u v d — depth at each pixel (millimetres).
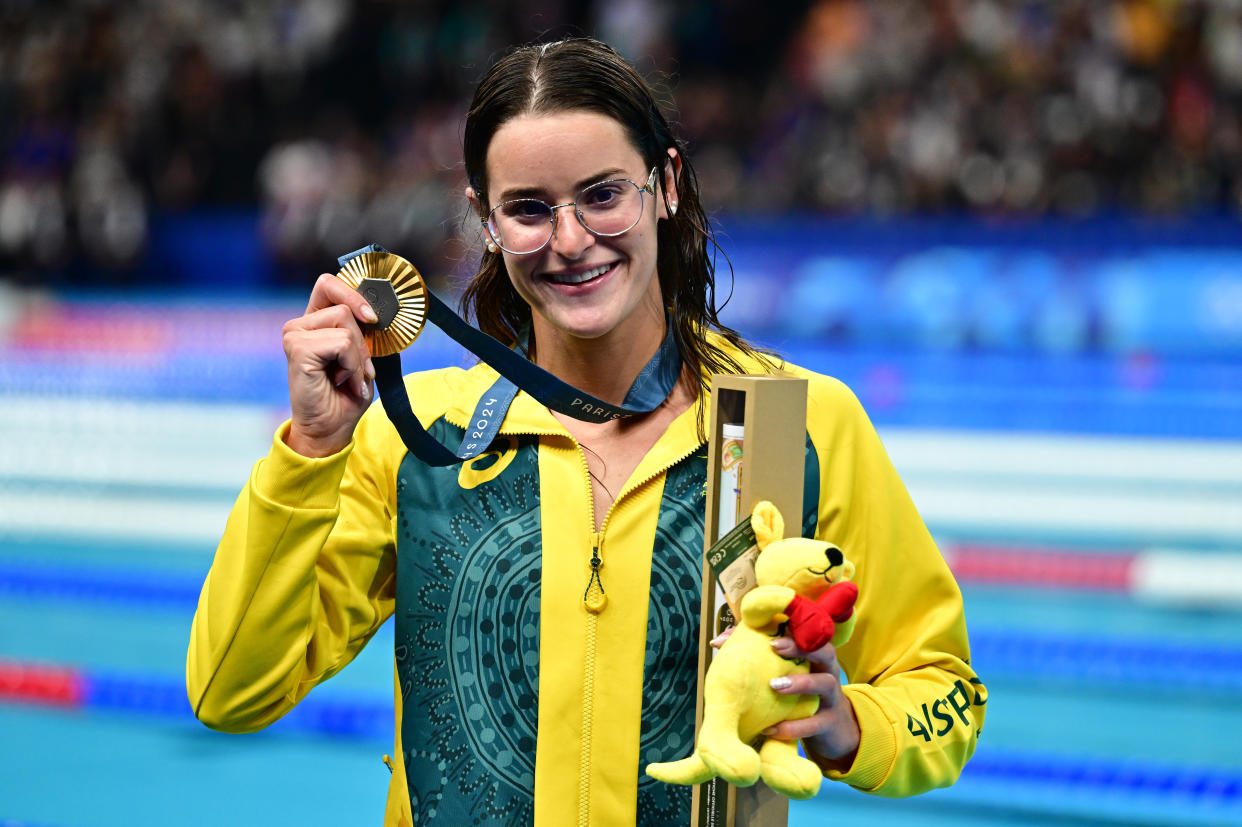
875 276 35781
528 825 4824
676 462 5023
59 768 14250
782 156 41938
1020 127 38125
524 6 46188
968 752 5270
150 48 48594
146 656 18453
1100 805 13375
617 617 4891
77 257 46875
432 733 4965
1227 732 15477
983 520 25688
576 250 4730
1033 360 33906
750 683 4234
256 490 4742
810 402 5242
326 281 4770
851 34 43562
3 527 26172
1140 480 27469
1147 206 36594
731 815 4461
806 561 4258
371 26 47469
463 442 5145
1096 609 20562
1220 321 33156
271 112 47750
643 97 4875
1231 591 20891
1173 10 39438
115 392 36969
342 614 5164
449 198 6344
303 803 13141
